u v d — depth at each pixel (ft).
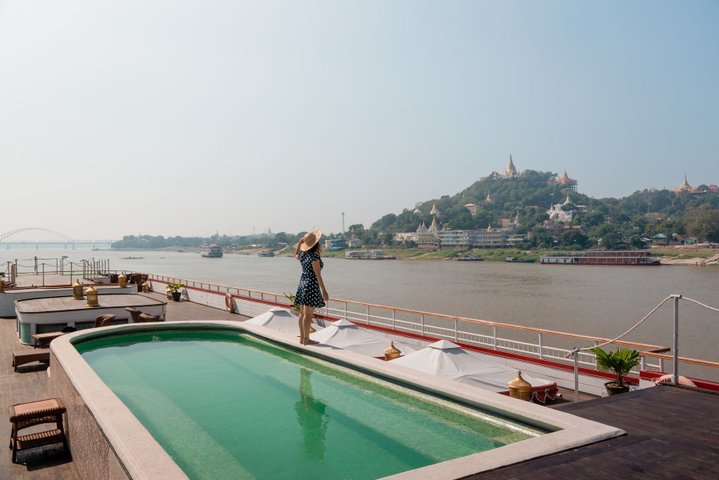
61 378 21.13
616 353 32.91
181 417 15.49
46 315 48.08
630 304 209.46
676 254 599.98
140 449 10.41
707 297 236.02
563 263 582.76
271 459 12.28
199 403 16.83
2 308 65.92
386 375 17.15
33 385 35.32
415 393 15.98
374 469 11.61
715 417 12.51
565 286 293.02
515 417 12.85
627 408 13.34
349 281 336.08
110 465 11.57
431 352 32.86
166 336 28.86
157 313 52.11
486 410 13.64
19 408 22.71
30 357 38.70
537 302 211.82
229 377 20.22
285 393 17.84
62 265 103.86
